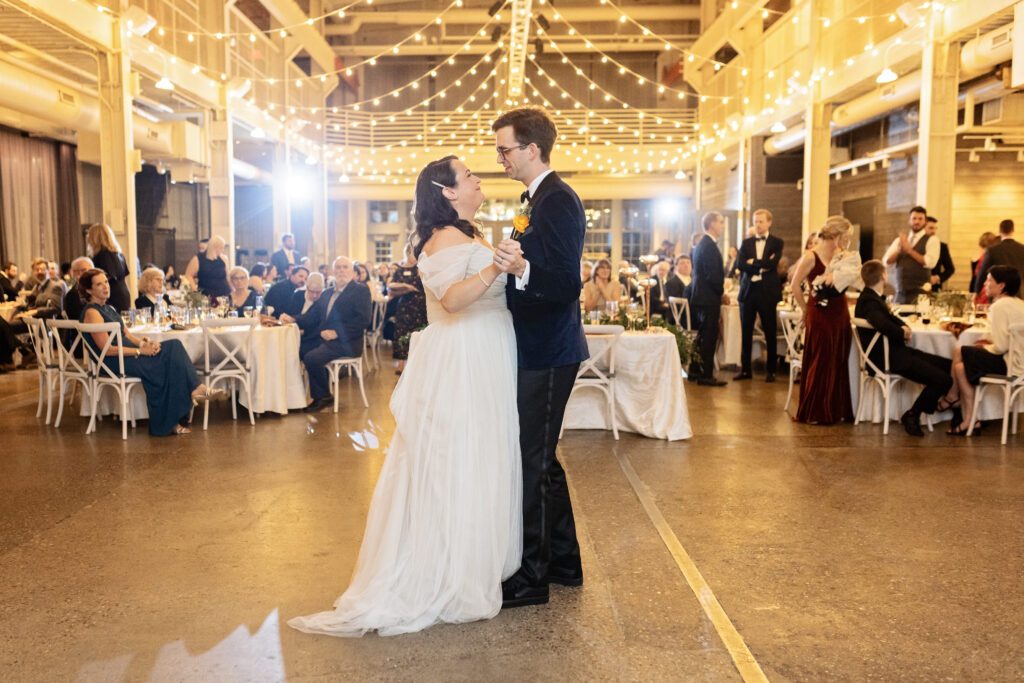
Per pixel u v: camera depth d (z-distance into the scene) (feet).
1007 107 35.86
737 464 16.61
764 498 14.15
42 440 19.16
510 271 8.62
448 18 68.54
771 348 28.89
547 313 9.36
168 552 11.52
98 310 19.71
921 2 31.14
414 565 9.05
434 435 9.04
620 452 17.71
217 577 10.58
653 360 19.36
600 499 14.10
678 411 19.16
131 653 8.48
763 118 52.06
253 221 75.05
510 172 9.48
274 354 21.97
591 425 20.26
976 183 43.09
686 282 33.91
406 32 75.61
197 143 44.80
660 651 8.52
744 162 56.29
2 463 16.83
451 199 9.21
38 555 11.41
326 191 68.64
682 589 10.17
